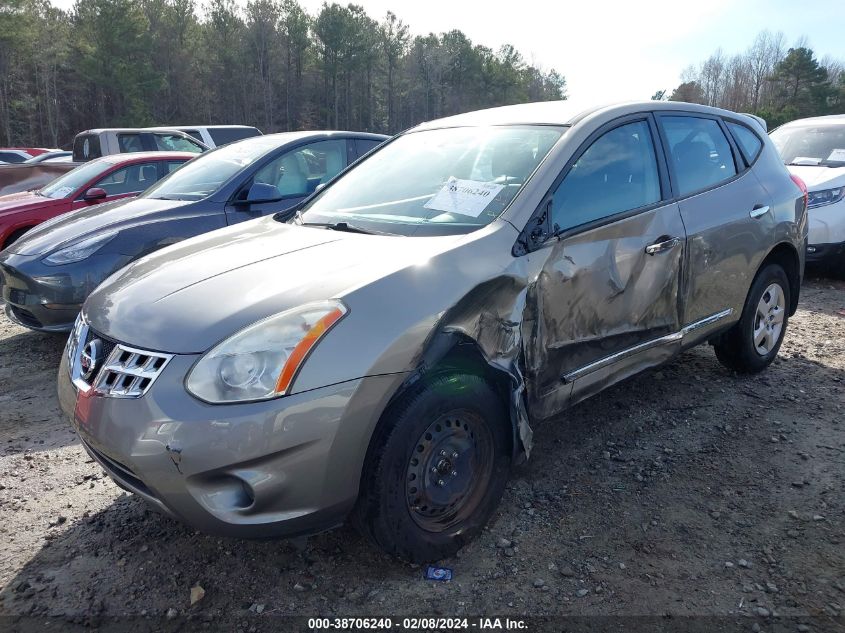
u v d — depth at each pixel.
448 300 2.48
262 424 2.14
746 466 3.38
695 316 3.74
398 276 2.47
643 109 3.63
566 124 3.30
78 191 7.57
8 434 4.01
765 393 4.28
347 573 2.65
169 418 2.16
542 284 2.83
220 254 2.93
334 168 6.42
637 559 2.68
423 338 2.39
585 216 3.10
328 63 74.69
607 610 2.41
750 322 4.28
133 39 55.66
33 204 7.29
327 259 2.68
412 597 2.50
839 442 3.60
